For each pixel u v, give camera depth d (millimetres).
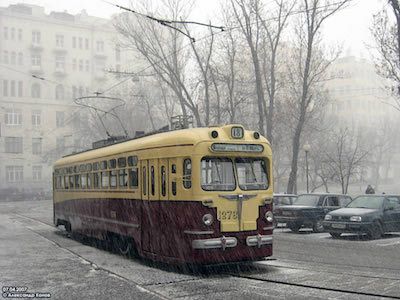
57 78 70250
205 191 9609
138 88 48281
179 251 9820
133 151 11695
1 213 34531
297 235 17703
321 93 42156
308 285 8430
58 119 69500
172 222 10055
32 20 68812
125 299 7695
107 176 13492
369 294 7668
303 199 19625
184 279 9273
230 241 9656
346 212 16281
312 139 43812
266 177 10508
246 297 7668
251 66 36188
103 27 74500
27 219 27859
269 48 33875
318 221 18703
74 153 18234
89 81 73188
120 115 47875
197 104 33656
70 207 17438
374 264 10781
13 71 66750
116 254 13078
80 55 72625
